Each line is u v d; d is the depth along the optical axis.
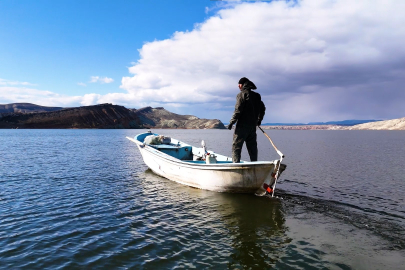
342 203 7.16
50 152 21.66
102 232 5.16
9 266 3.85
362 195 8.20
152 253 4.28
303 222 5.66
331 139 57.75
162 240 4.78
